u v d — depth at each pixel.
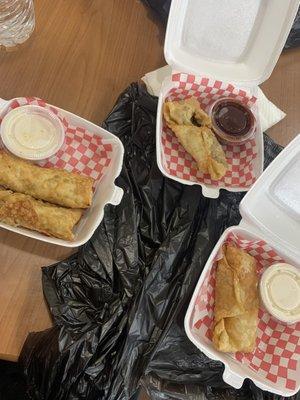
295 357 0.37
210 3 0.40
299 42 0.52
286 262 0.39
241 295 0.37
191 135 0.42
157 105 0.44
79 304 0.36
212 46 0.43
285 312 0.37
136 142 0.43
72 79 0.45
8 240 0.37
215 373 0.36
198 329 0.37
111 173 0.39
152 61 0.48
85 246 0.38
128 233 0.39
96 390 0.33
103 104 0.45
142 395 0.36
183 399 0.35
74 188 0.38
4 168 0.37
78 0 0.48
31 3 0.46
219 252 0.39
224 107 0.44
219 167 0.41
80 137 0.41
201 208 0.41
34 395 0.35
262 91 0.50
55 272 0.37
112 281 0.38
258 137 0.43
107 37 0.48
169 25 0.41
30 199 0.37
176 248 0.39
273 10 0.41
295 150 0.37
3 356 0.34
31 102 0.39
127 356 0.34
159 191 0.41
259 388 0.37
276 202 0.39
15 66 0.43
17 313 0.35
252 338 0.37
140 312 0.36
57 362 0.33
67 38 0.46
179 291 0.37
